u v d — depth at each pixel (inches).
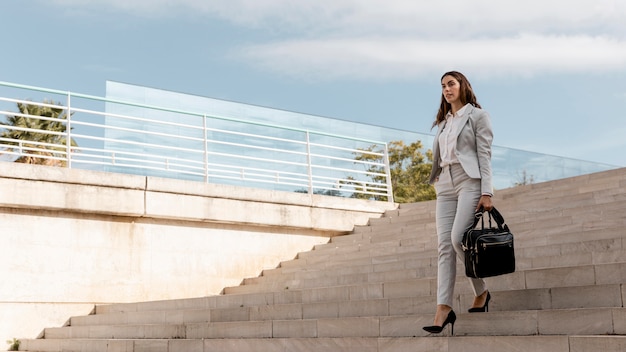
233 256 485.7
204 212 472.1
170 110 487.2
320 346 235.1
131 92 656.4
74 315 423.8
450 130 210.4
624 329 177.2
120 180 444.5
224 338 285.1
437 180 220.4
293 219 509.0
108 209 438.3
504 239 195.2
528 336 183.5
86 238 434.6
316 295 299.7
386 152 583.5
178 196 464.4
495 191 480.1
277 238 506.3
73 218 432.1
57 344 370.9
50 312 417.1
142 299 447.2
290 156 655.1
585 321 184.9
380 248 420.5
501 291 219.1
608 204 328.8
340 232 532.1
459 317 211.8
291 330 260.8
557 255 267.7
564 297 206.2
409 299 242.2
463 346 196.5
